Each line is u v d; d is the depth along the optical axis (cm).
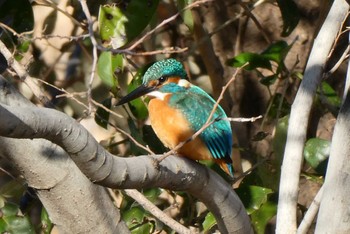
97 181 599
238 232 765
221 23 1102
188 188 704
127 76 1059
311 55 791
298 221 1052
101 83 1131
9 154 698
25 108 523
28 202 1058
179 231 794
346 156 706
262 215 914
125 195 960
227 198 733
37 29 1116
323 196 719
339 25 791
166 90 838
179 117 812
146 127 969
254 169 982
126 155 1066
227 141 832
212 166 938
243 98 1098
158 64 845
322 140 941
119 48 895
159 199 1045
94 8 1031
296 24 990
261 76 1006
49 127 538
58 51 1136
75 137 560
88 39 1075
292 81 1066
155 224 945
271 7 1079
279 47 976
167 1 1077
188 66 1111
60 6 1118
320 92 963
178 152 824
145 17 902
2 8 977
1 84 659
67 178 717
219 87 1057
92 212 738
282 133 958
